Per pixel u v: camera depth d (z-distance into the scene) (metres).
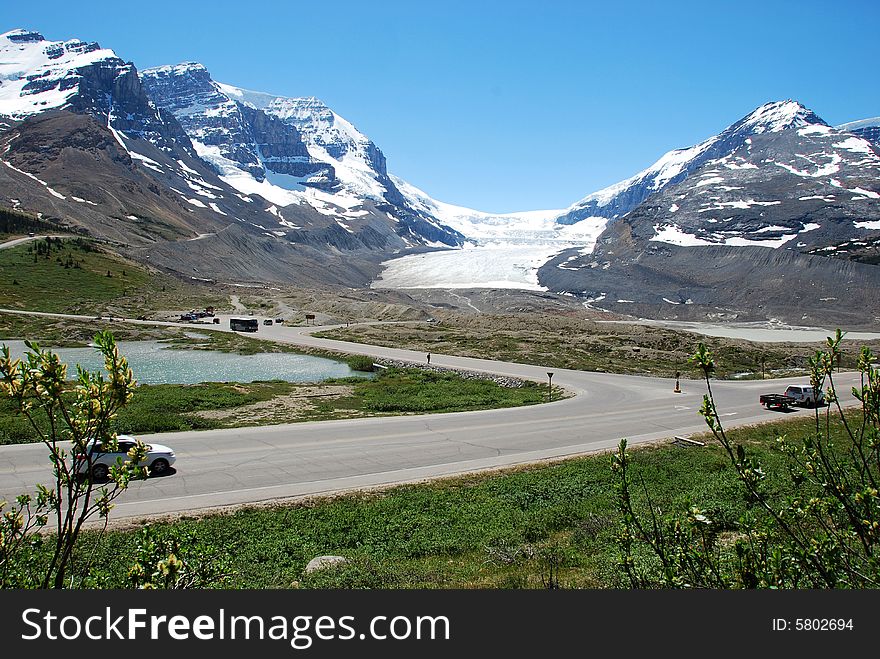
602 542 18.42
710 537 7.66
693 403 46.69
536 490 24.77
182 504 21.53
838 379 63.06
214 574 9.01
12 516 7.35
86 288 141.00
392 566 16.70
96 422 6.63
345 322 136.38
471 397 49.94
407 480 25.70
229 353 90.19
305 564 17.19
